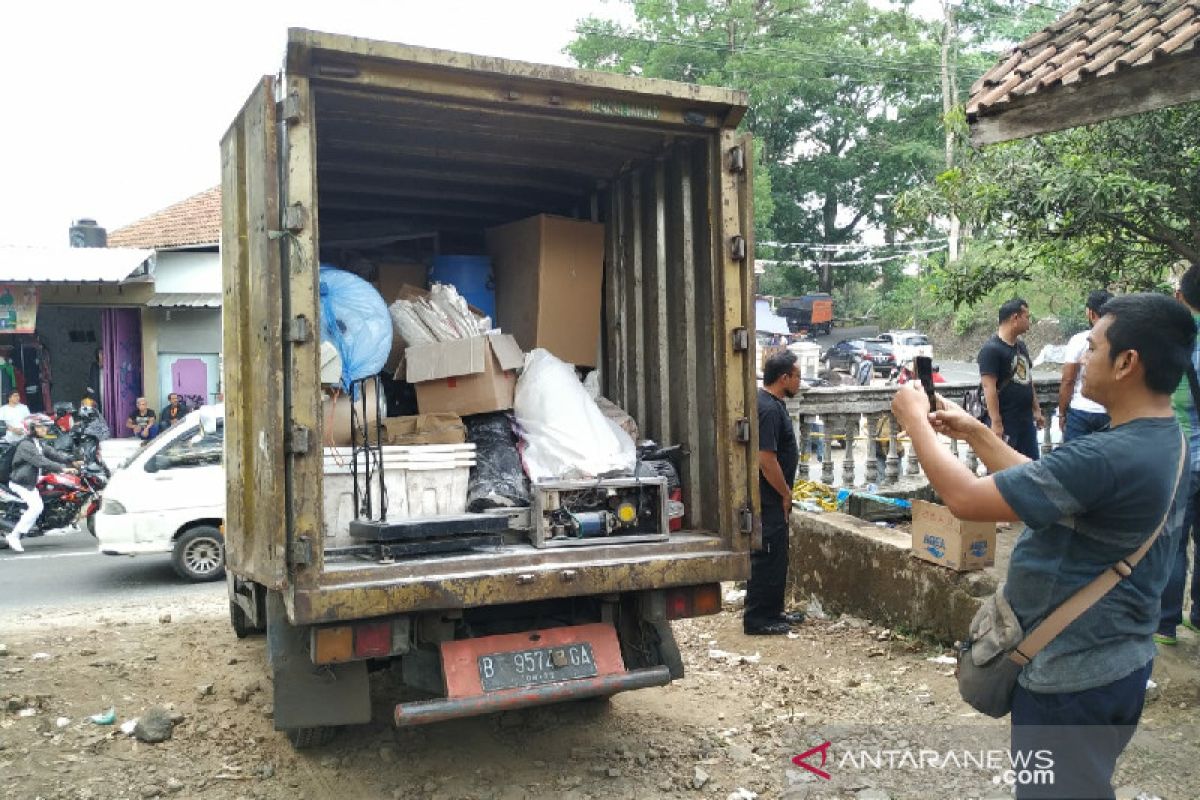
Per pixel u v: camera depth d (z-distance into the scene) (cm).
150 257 1748
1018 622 235
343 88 358
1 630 649
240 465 411
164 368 1847
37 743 434
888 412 846
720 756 417
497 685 371
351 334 418
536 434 439
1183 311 226
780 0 3694
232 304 415
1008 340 656
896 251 4262
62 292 1748
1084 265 784
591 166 511
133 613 705
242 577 423
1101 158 694
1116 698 226
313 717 385
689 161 453
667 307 478
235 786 393
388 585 352
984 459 258
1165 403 229
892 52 3772
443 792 385
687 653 564
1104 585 225
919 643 541
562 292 520
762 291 4297
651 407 497
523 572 374
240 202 395
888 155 3809
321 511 348
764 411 561
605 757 418
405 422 443
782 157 4106
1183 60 497
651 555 402
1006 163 715
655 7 3541
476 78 372
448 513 410
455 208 586
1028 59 628
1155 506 219
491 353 446
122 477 830
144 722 443
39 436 1080
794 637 577
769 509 577
